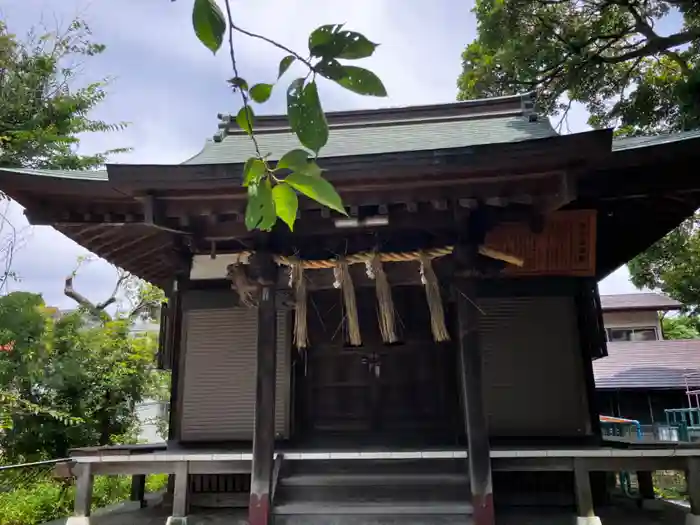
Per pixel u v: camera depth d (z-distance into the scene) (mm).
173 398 6320
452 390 6168
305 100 1317
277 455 5078
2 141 10586
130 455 5328
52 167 11188
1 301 8836
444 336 4891
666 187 4949
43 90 11414
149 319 18344
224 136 8039
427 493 5074
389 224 5031
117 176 4555
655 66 12422
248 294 5301
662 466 4836
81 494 5305
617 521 5316
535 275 5992
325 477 5285
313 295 6512
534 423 5867
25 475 9641
